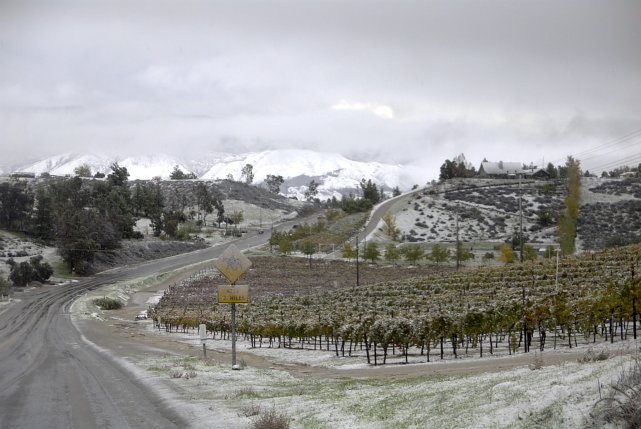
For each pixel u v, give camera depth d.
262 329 44.03
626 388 10.16
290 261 134.12
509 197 177.50
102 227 153.38
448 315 30.27
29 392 22.02
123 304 102.88
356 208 198.12
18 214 162.88
